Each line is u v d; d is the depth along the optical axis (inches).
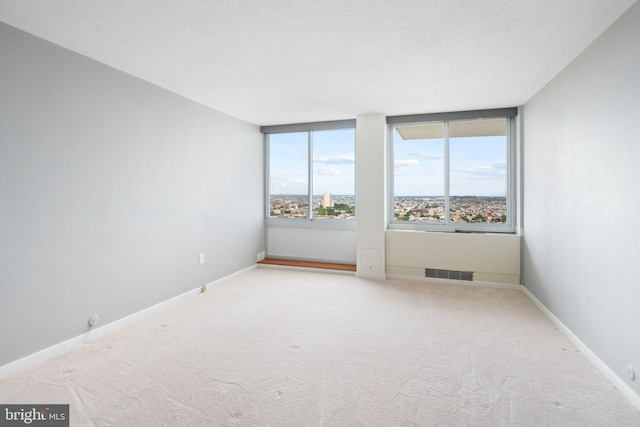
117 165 114.7
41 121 91.7
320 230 210.1
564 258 110.7
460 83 128.3
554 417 68.5
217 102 155.9
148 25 85.0
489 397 75.4
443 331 112.0
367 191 181.0
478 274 166.7
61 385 80.4
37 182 91.0
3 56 83.3
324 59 106.1
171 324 119.0
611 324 82.4
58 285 96.7
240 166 191.0
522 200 159.9
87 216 104.7
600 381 81.9
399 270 180.4
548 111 125.9
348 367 88.7
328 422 67.3
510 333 110.1
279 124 207.6
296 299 146.8
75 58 100.3
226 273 178.2
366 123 179.5
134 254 121.9
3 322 84.2
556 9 76.7
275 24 84.6
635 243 73.1
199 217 156.6
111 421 67.5
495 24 83.8
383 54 102.3
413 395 76.2
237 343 103.4
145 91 125.7
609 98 83.6
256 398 75.3
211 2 74.5
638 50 71.9
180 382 81.7
